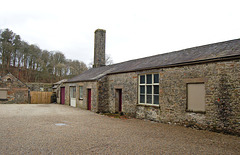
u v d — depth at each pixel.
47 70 50.94
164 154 4.73
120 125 8.84
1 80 21.19
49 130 7.37
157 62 11.05
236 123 6.81
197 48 10.48
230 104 7.02
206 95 7.80
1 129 7.41
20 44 48.62
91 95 14.97
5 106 17.53
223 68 7.31
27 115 11.57
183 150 5.07
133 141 5.92
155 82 10.48
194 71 8.33
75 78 20.69
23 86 22.36
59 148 5.12
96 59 21.12
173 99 9.21
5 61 44.19
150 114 10.49
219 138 6.48
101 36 21.23
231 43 8.74
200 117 7.97
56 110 14.90
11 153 4.69
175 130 7.81
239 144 5.74
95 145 5.44
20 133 6.80
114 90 13.90
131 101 12.04
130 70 12.08
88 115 12.25
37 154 4.64
